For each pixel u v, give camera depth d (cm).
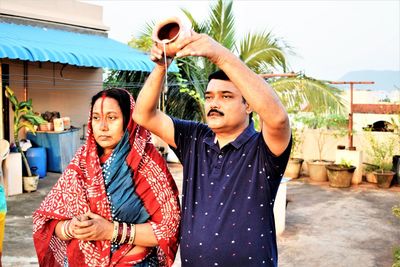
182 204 207
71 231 205
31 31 909
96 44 998
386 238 600
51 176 917
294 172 1030
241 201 190
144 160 221
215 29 1075
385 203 806
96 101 216
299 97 965
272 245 194
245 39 1084
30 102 816
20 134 943
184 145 214
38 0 978
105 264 214
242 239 187
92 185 213
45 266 228
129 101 221
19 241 534
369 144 1030
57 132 935
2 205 274
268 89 170
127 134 216
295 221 677
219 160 200
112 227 211
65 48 828
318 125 1078
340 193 887
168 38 168
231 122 195
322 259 518
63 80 1037
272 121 172
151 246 220
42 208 220
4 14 916
